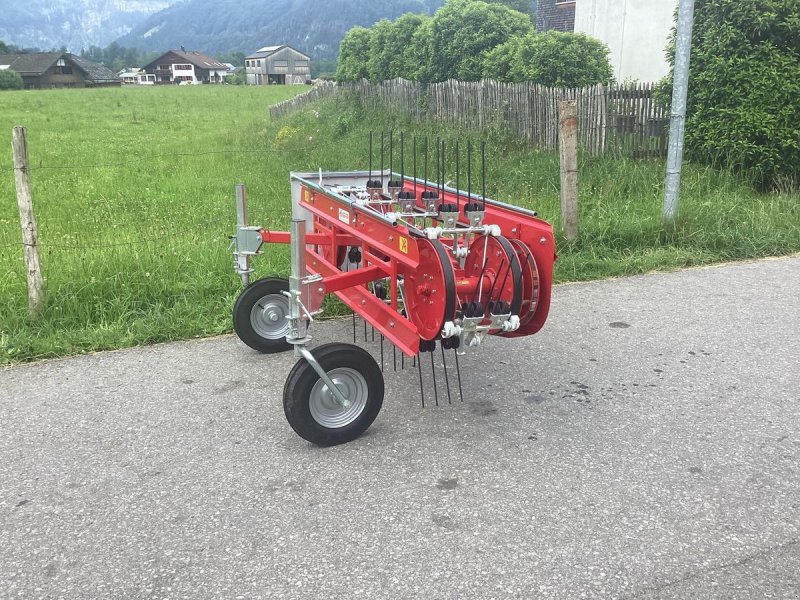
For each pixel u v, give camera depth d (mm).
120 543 3119
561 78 12398
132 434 4094
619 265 7457
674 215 8344
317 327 5871
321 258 5258
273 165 14680
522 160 11633
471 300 4133
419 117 16094
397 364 5074
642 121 11156
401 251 3939
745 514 3295
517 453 3852
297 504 3393
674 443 3947
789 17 9625
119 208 10539
